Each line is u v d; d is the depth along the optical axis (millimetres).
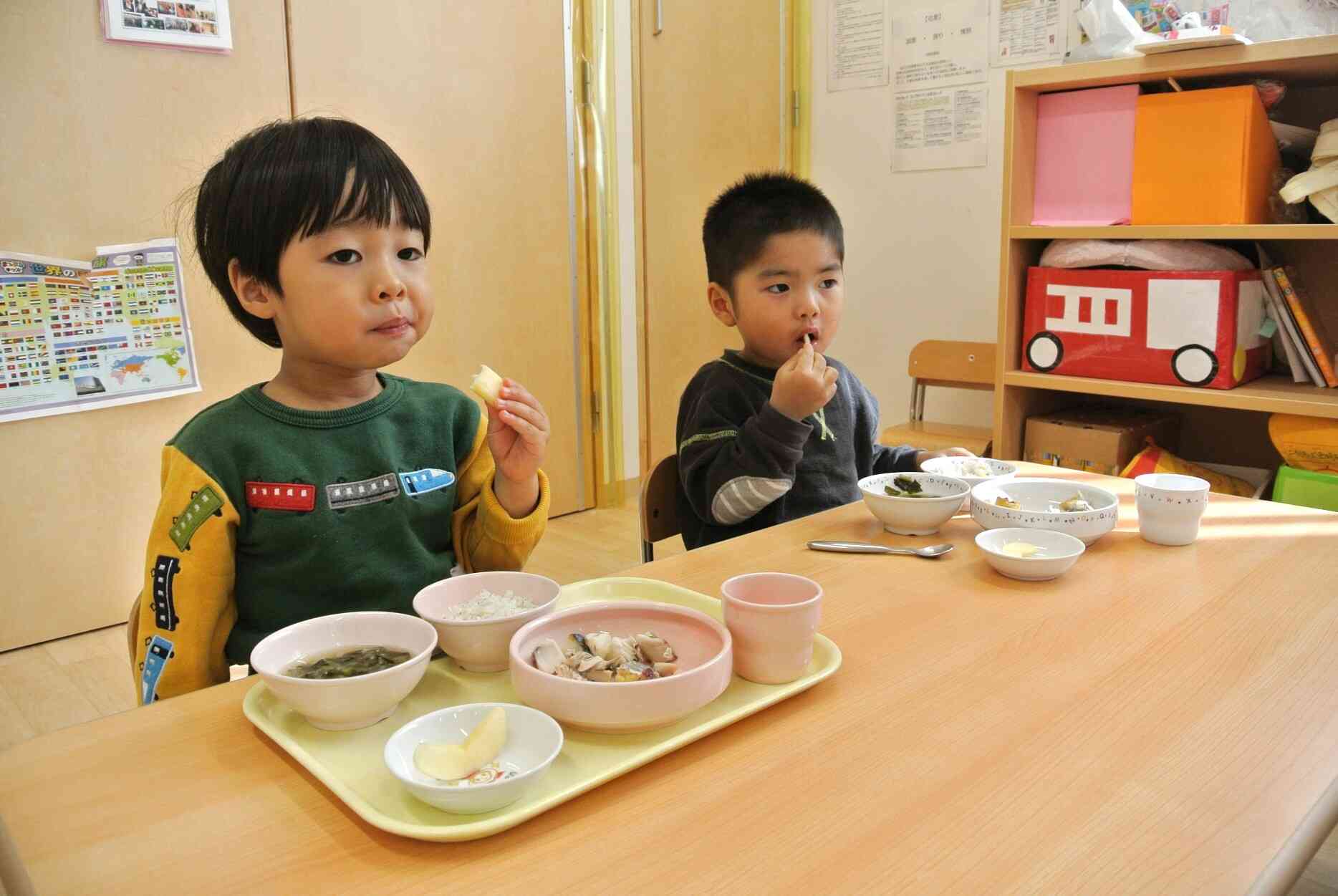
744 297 1504
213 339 2555
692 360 3732
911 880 492
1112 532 1112
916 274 3480
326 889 495
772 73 3711
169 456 974
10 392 2283
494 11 2957
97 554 2475
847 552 1044
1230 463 2656
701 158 3588
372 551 1035
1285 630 815
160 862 518
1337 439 2084
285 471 989
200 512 936
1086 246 2377
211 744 651
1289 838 523
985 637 806
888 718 667
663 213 3523
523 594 825
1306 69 2135
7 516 2338
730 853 519
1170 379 2295
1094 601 889
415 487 1070
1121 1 2480
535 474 1051
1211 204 2188
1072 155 2422
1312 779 583
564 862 515
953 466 1375
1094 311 2381
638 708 618
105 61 2297
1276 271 2293
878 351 3635
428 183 2893
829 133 3674
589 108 3246
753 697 696
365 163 918
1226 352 2209
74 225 2311
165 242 2439
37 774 609
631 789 583
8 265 2234
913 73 3377
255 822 557
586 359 3418
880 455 1678
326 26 2625
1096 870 497
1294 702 684
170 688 922
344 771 608
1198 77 2236
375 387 1103
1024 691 705
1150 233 2244
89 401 2387
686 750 629
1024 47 3088
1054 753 615
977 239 3297
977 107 3230
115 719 687
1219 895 477
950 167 3326
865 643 798
